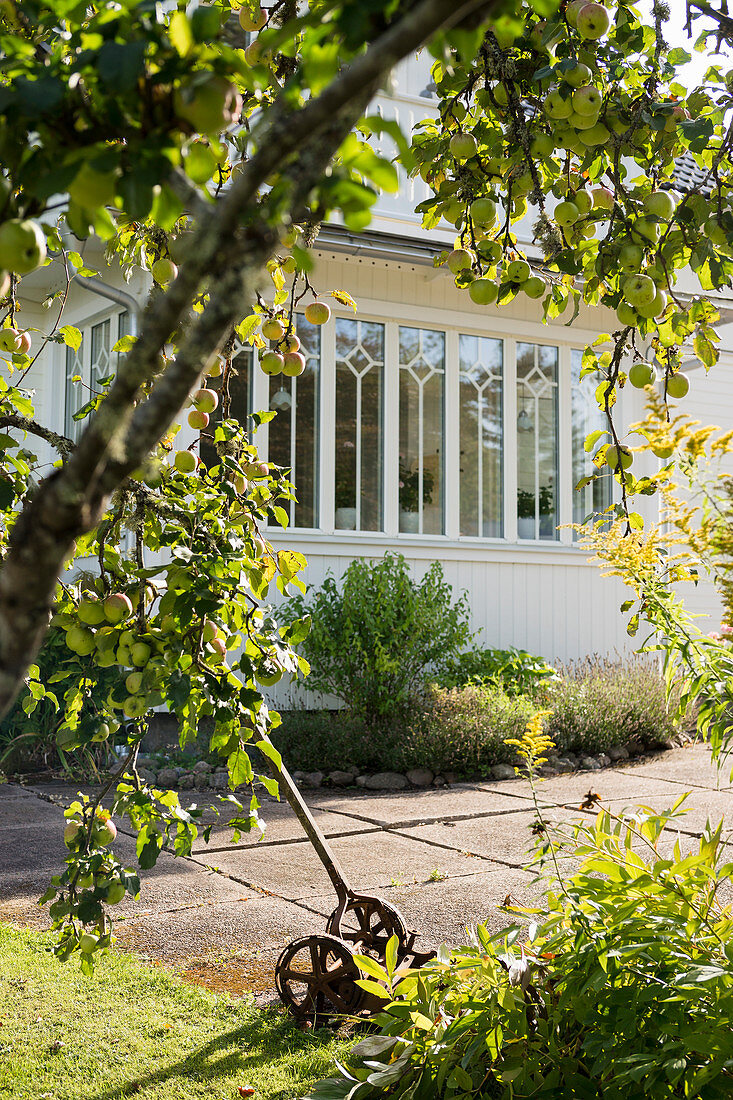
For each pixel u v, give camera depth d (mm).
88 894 2164
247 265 653
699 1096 1619
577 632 9852
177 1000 2965
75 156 737
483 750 7355
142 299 7621
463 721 7367
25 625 643
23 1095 2354
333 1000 2760
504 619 9453
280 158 631
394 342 9016
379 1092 2115
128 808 2229
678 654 1730
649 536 1737
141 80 757
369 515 8867
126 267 2730
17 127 778
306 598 8391
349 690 7816
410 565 8961
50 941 3518
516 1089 1883
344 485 8758
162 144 734
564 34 1900
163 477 2332
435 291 9203
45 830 5438
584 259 2229
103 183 758
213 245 649
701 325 2178
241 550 2330
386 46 588
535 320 9727
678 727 8242
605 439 10133
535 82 2096
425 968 2166
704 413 10844
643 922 1832
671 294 2033
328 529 8586
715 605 10148
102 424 630
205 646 2176
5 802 6328
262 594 2488
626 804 5930
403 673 7887
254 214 788
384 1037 2084
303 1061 2541
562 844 2117
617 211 1984
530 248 8609
